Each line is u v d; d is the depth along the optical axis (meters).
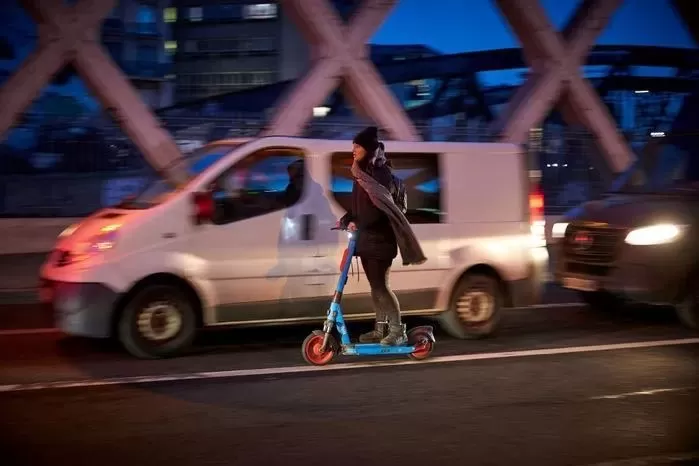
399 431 5.27
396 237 6.51
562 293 11.88
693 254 8.69
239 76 104.75
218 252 7.20
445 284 8.02
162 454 4.79
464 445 5.00
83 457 4.72
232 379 6.54
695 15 24.52
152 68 92.44
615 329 8.98
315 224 7.50
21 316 9.71
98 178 15.81
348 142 7.75
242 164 7.35
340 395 6.11
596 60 43.81
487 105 55.25
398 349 6.98
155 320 7.16
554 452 4.89
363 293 7.63
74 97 47.88
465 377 6.70
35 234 14.72
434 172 8.04
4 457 4.71
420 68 55.50
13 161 15.32
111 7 16.55
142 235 7.02
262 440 5.06
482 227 8.21
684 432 5.30
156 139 16.58
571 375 6.82
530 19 20.30
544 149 19.48
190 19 106.19
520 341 8.25
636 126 27.75
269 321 7.42
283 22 103.69
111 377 6.59
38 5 15.95
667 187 9.59
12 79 15.91
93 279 6.89
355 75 18.72
